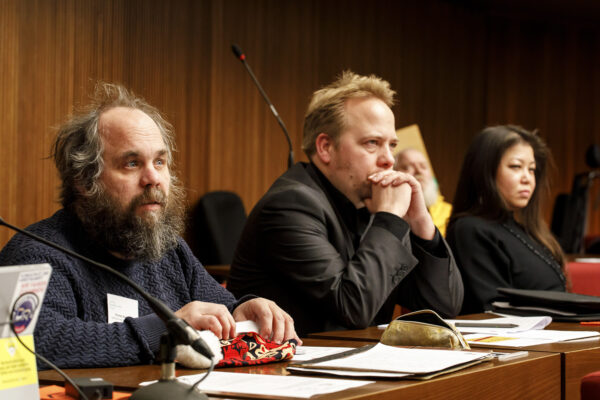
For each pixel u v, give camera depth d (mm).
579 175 5844
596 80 8492
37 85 4613
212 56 5793
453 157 7680
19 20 4523
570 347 1596
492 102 7996
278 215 2213
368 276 2090
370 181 2314
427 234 2373
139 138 1689
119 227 1660
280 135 6277
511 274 2814
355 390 1076
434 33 7504
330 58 6668
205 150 5758
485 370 1264
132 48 5191
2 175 4445
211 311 1459
